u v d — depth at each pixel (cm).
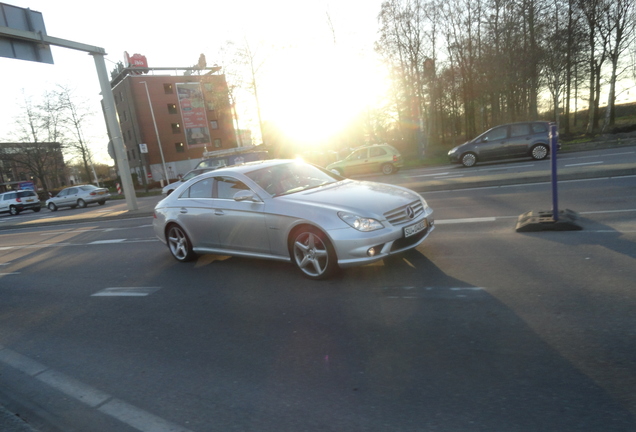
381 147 2095
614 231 525
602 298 343
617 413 211
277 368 299
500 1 2978
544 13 2825
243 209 520
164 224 646
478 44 3197
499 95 3638
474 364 271
